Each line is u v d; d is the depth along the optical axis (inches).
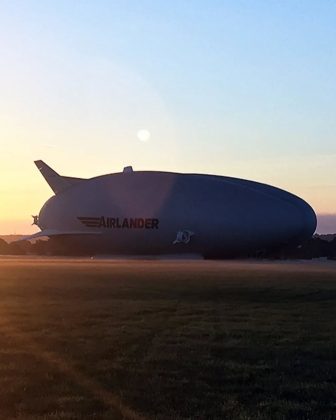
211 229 3442.4
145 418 394.0
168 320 839.7
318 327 789.2
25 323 794.2
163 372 522.3
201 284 1346.0
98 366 542.3
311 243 3887.8
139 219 3531.0
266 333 733.9
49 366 540.1
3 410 407.2
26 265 2041.1
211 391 462.9
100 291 1214.9
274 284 1350.9
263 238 3462.1
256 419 393.1
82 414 398.6
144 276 1519.4
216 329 762.2
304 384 487.8
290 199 3572.8
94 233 3651.6
